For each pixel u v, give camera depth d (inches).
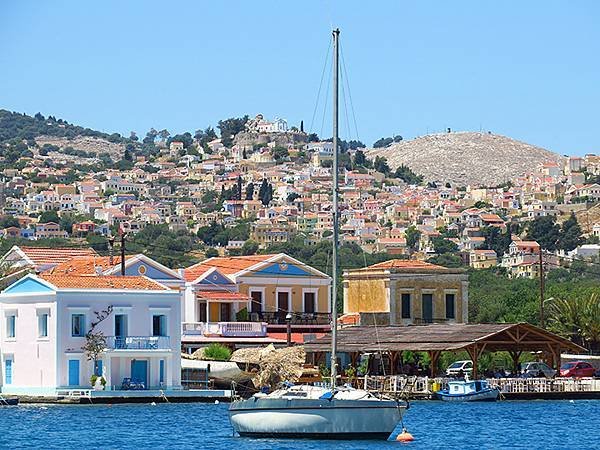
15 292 5856.3
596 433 4596.5
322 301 7317.9
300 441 4116.6
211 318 6998.0
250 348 6407.5
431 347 6117.1
